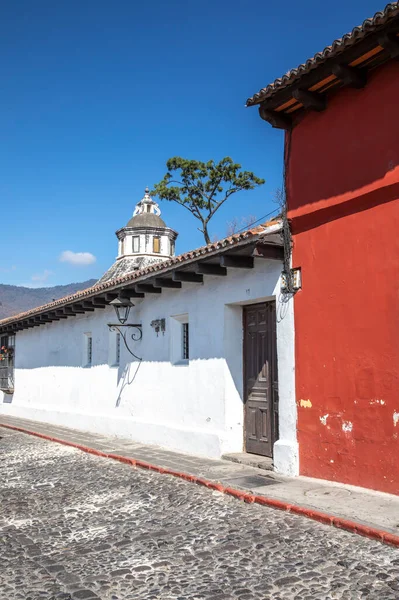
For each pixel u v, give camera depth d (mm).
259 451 9219
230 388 9602
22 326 19656
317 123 7699
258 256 8047
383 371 6641
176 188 26812
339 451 7184
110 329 13945
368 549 4883
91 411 14789
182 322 11430
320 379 7543
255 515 6125
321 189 7574
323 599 3965
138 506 6777
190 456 9859
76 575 4625
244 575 4461
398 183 6477
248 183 27047
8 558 5094
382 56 6531
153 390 11898
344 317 7230
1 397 22344
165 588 4289
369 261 6914
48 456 10914
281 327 8312
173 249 31672
